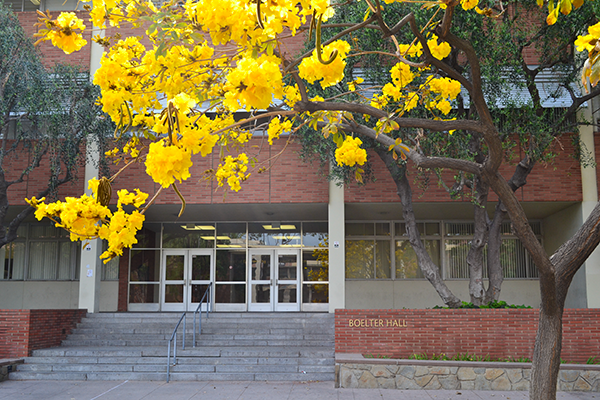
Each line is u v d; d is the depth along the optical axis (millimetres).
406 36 8664
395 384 9203
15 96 11094
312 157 13430
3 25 10938
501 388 9055
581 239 4305
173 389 9031
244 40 2439
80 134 12188
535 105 10219
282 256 16844
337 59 2646
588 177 12914
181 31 2707
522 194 13016
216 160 13602
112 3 2770
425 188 11398
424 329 10117
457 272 16109
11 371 10188
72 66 12594
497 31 9406
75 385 9422
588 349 9797
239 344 11977
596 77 2605
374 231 16500
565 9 2719
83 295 13695
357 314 10273
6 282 16844
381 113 3812
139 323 13195
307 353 10766
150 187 13555
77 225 2238
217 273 16891
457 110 10852
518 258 15992
